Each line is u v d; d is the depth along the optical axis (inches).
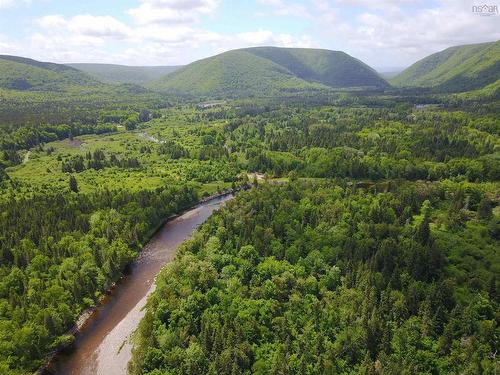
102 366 5036.9
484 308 5241.1
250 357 4665.4
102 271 6756.9
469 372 4350.4
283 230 7426.2
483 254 6496.1
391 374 4281.5
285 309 5477.4
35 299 5575.8
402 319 5162.4
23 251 6574.8
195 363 4458.7
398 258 6220.5
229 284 5846.5
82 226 7746.1
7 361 4709.6
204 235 7416.3
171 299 5487.2
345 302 5482.3
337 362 4562.0
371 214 7834.6
